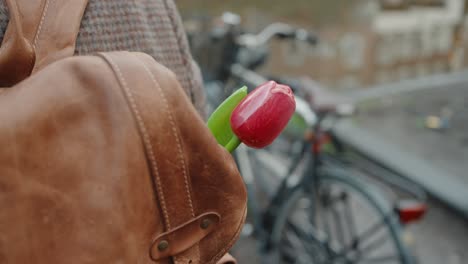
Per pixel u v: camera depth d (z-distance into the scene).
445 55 5.57
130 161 0.42
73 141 0.41
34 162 0.40
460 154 3.25
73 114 0.42
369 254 2.28
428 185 2.80
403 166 2.99
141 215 0.43
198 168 0.47
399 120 3.88
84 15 0.53
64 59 0.44
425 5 5.48
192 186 0.47
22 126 0.40
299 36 2.37
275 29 2.38
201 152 0.46
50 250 0.40
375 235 2.39
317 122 1.82
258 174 2.23
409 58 5.41
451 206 2.67
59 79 0.42
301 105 1.85
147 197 0.44
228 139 0.55
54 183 0.40
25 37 0.47
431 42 5.50
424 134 3.59
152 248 0.45
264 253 2.00
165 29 0.61
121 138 0.42
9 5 0.44
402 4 5.30
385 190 2.66
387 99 4.41
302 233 2.00
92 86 0.42
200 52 2.38
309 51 4.68
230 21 2.38
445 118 3.91
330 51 4.86
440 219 2.67
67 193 0.40
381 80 5.27
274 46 4.49
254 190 2.06
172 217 0.46
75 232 0.40
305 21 4.64
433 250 2.41
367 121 3.84
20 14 0.47
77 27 0.50
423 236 2.53
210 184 0.48
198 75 0.69
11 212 0.39
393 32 5.25
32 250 0.39
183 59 0.64
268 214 2.05
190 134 0.46
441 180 2.83
